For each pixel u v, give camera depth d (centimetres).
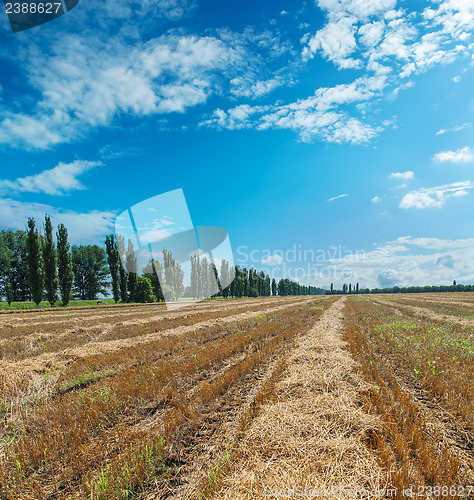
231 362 851
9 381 681
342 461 369
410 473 339
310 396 556
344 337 1133
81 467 380
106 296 6269
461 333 1248
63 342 1204
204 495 330
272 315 2055
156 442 428
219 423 496
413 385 648
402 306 2903
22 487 357
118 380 674
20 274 5191
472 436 439
